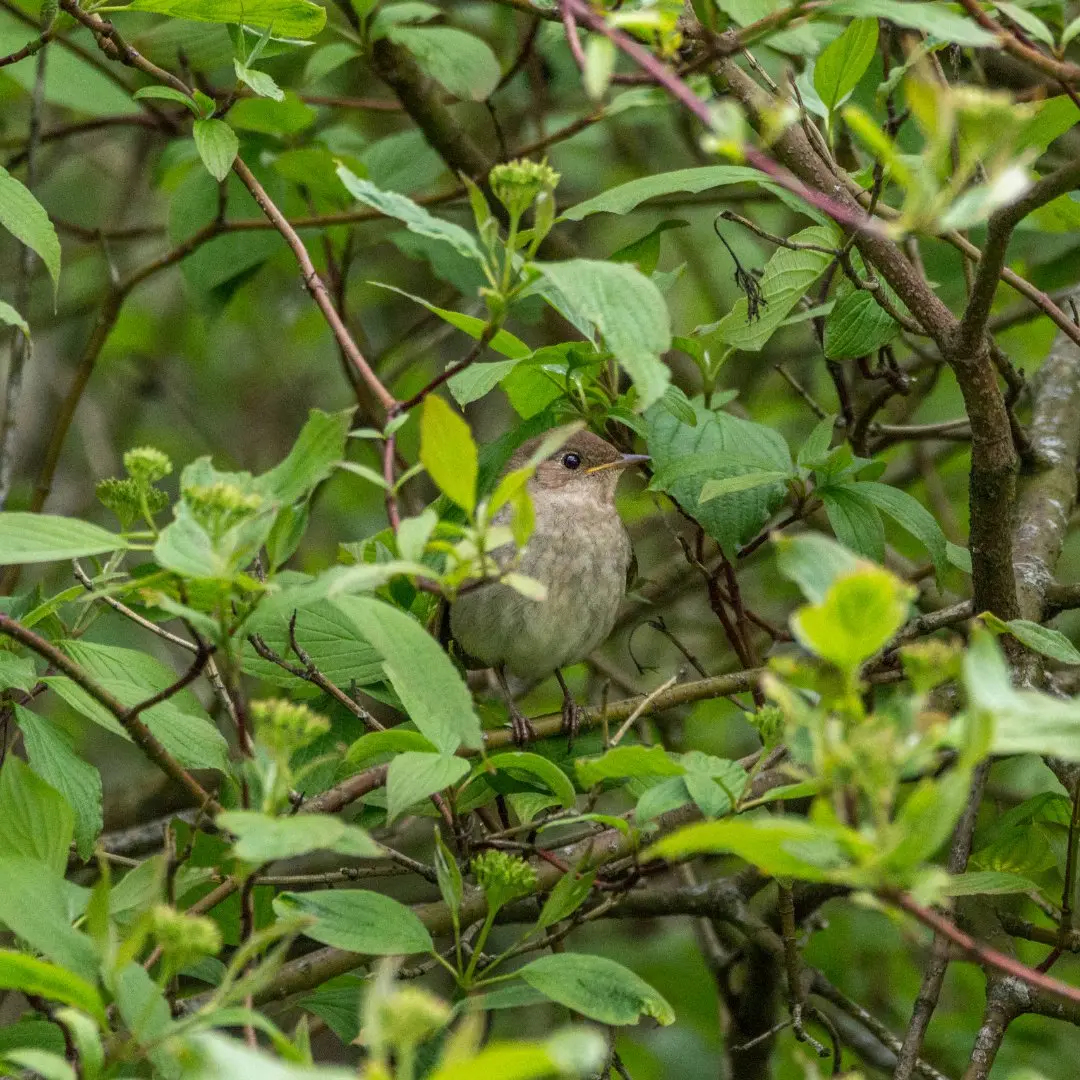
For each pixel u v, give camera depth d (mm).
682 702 10180
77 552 5812
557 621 11641
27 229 7613
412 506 14023
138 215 18734
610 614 12086
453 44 11562
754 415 15797
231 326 18500
